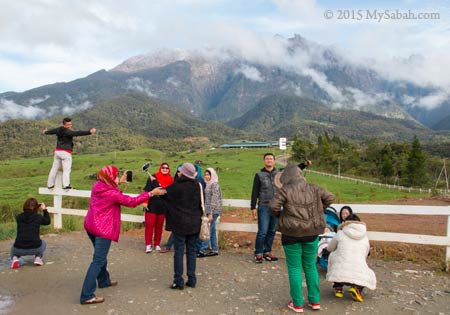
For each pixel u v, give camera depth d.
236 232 11.09
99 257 6.15
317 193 5.73
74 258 8.80
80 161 110.88
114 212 6.27
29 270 7.88
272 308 5.87
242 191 40.19
